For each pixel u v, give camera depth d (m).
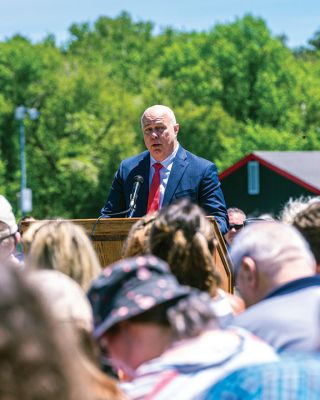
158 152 9.09
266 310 4.52
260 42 90.31
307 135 81.50
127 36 124.69
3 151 85.19
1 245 6.55
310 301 4.50
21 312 2.28
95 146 84.06
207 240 4.98
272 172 38.19
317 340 4.39
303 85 88.88
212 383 3.35
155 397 3.45
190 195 9.08
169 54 94.25
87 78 87.06
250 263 4.64
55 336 2.32
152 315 3.50
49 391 2.27
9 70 88.19
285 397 3.07
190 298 3.56
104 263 7.64
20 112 64.69
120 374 4.26
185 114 82.81
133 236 5.40
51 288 3.34
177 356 3.54
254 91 87.06
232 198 40.22
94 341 3.42
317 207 5.49
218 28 92.88
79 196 82.75
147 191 9.16
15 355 2.25
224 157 80.25
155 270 3.62
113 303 3.53
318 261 5.39
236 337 3.72
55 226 4.94
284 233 4.71
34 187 83.38
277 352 4.38
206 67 88.31
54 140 84.25
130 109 86.12
